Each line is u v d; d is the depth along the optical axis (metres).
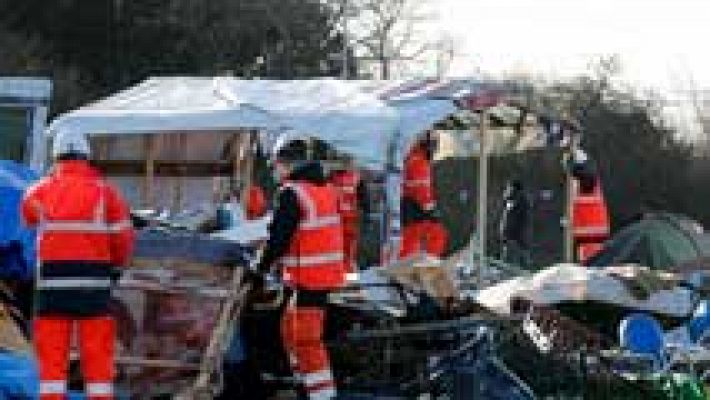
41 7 47.53
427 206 19.19
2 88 19.44
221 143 20.08
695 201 56.81
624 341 14.95
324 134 17.62
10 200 12.04
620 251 23.95
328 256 11.98
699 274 19.19
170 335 11.88
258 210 19.19
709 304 16.61
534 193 37.72
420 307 13.38
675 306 16.69
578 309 16.38
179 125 18.36
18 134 19.56
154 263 11.83
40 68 45.19
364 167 17.72
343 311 13.12
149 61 49.25
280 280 12.29
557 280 16.61
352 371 12.95
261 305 12.29
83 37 48.12
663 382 13.95
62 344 10.56
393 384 12.93
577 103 57.38
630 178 56.22
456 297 13.64
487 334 13.29
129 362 11.74
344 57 56.31
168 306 11.88
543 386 13.48
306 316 11.92
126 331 11.75
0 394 10.62
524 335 13.79
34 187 10.80
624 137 56.59
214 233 13.05
